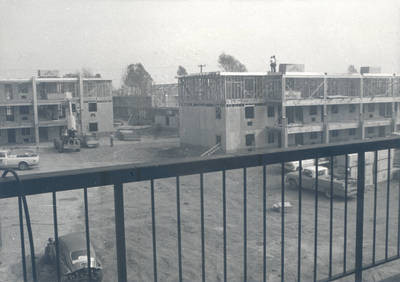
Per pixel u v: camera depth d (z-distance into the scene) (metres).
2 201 18.55
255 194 19.56
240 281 9.98
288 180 20.11
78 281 8.41
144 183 22.78
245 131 31.94
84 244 9.09
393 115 36.09
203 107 33.06
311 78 33.50
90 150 35.50
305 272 10.30
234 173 24.44
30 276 9.54
